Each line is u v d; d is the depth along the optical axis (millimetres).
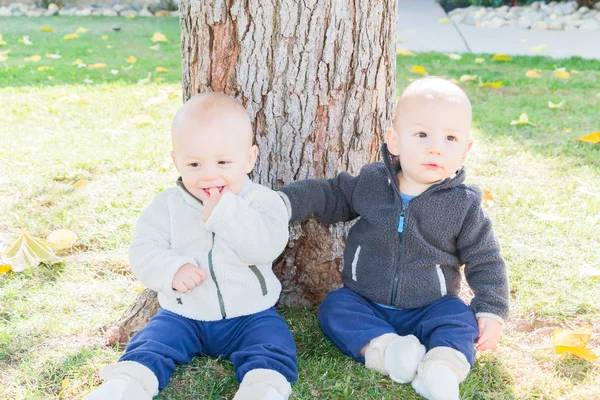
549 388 2289
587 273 2949
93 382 2281
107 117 5191
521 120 5059
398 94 5824
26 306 2703
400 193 2479
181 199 2473
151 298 2645
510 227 3424
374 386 2271
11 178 3912
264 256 2367
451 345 2260
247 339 2318
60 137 4641
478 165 4258
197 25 2590
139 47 8367
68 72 6805
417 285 2469
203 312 2379
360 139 2715
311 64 2551
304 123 2625
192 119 2326
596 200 3705
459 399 2201
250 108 2617
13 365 2371
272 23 2502
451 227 2447
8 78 6418
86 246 3236
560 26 10273
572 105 5668
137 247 2412
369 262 2518
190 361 2404
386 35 2662
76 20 10750
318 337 2602
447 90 2402
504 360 2459
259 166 2701
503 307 2396
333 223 2682
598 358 2424
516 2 11727
